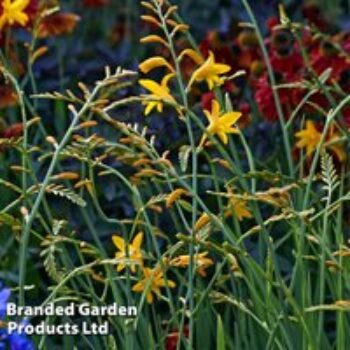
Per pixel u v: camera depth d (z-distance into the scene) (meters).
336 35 9.50
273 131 8.79
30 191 6.07
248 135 8.85
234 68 9.09
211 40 9.15
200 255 6.23
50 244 5.94
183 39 9.45
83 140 6.10
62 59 9.69
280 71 8.54
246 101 9.05
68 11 11.46
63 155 6.25
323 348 6.63
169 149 8.54
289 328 6.27
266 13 10.38
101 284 7.88
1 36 8.99
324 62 8.44
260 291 6.81
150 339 6.46
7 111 9.29
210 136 6.14
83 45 10.88
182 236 5.90
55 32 9.27
